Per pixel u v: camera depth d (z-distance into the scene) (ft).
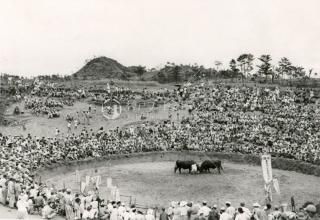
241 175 165.27
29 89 300.20
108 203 95.04
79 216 89.66
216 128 223.51
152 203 124.67
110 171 175.83
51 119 250.37
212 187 144.97
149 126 236.43
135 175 166.50
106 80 379.76
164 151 204.03
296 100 271.90
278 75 430.20
